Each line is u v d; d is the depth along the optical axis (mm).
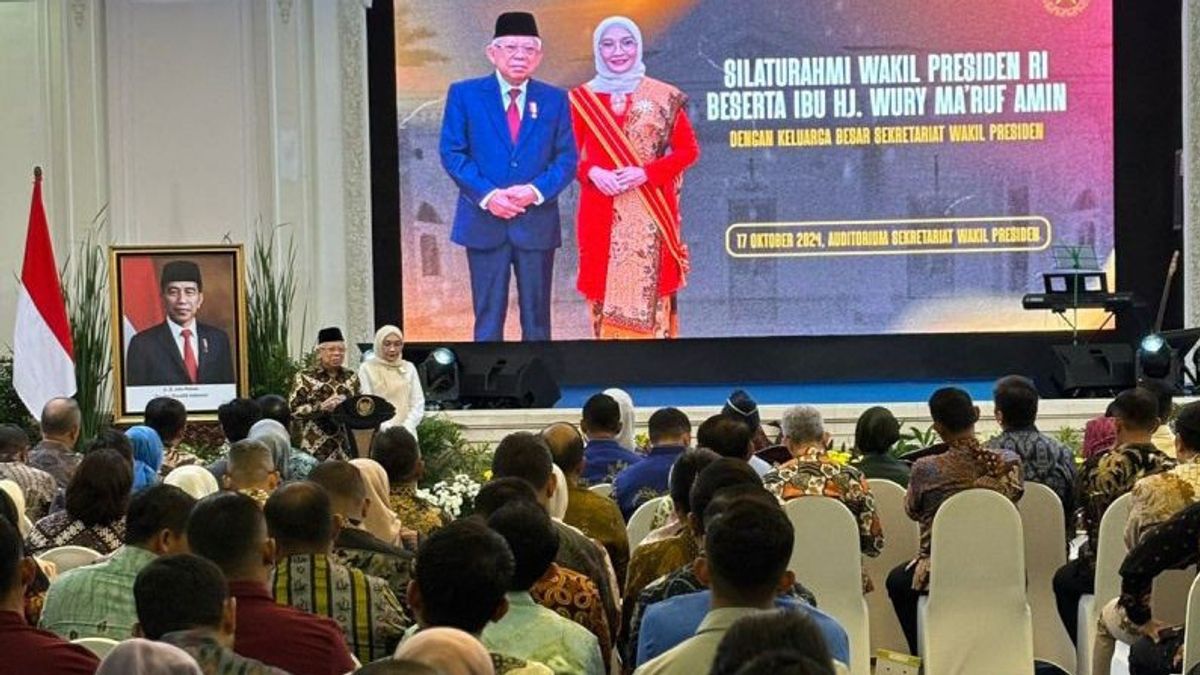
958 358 15023
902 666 6512
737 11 14891
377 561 5438
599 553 5719
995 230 14945
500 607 3830
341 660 4336
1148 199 15008
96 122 14461
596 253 14984
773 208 14969
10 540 4055
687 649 3695
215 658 3631
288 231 14625
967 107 14883
